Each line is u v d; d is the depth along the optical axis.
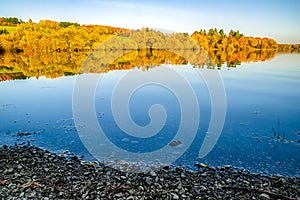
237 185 6.51
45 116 12.33
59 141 9.40
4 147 8.83
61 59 47.69
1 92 17.97
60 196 5.83
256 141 9.34
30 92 17.97
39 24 75.94
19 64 38.78
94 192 6.02
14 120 11.75
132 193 6.02
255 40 100.56
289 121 11.49
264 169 7.39
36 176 6.76
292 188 6.38
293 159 8.00
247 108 13.57
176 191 6.16
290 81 22.94
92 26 72.31
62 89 19.02
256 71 30.70
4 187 6.14
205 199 5.82
